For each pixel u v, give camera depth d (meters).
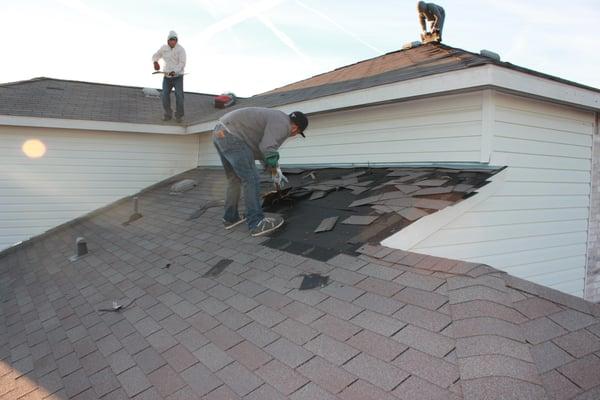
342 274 2.92
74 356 2.96
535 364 1.63
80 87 11.60
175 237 5.29
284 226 4.36
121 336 3.01
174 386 2.20
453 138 4.74
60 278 5.16
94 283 4.50
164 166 10.30
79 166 9.36
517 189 4.79
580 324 1.89
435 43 6.98
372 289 2.60
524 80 4.29
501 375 1.58
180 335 2.74
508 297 2.15
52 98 10.04
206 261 4.04
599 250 6.16
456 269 2.55
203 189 7.99
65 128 8.90
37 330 3.74
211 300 3.12
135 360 2.61
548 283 5.38
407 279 2.61
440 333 1.98
